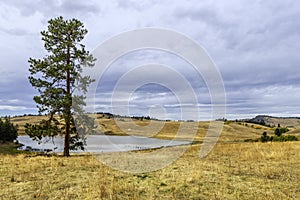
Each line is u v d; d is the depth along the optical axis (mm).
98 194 7598
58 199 7375
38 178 9859
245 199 7086
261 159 13508
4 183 9148
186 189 8148
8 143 47656
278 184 8484
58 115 20781
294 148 17938
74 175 10312
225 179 9258
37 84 20422
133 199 7160
